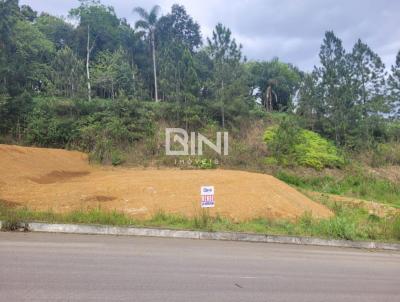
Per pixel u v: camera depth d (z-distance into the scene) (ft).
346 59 106.42
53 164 64.95
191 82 95.40
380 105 107.96
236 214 40.96
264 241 35.17
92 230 32.22
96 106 94.22
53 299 16.65
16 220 31.22
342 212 54.70
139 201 42.50
